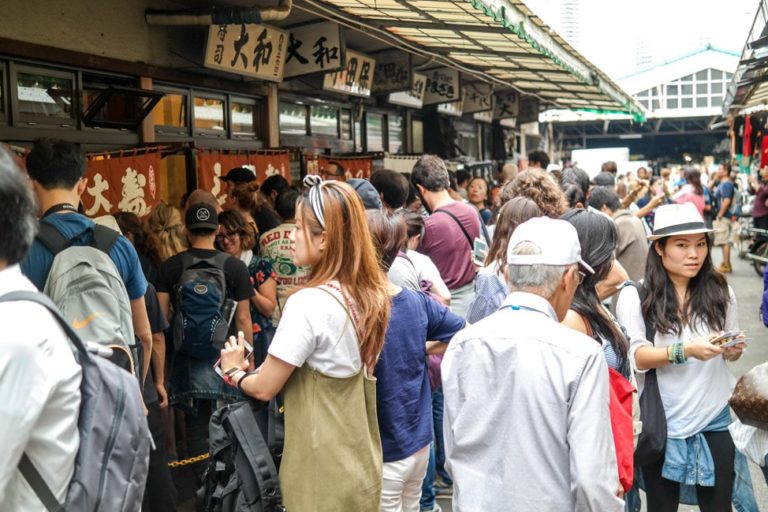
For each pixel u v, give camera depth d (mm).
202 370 4414
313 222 2801
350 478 2703
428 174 5062
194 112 7426
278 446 2818
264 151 7504
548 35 7781
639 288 3404
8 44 5281
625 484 2410
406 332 3057
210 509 2807
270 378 2701
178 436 5906
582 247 2943
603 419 2186
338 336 2703
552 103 18062
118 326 3068
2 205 1666
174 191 6910
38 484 1709
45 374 1671
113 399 1872
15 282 1734
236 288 4535
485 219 7777
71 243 3131
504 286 3635
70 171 3178
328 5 6477
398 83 9961
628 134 38000
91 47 6012
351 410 2742
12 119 5367
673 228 3232
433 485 4297
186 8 6980
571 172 6785
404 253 3938
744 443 3098
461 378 2346
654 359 3209
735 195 17078
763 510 4543
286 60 7844
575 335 2260
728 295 3330
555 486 2201
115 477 1841
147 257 4949
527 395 2217
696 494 3377
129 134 6488
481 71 11297
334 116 10453
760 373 2941
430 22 7051
